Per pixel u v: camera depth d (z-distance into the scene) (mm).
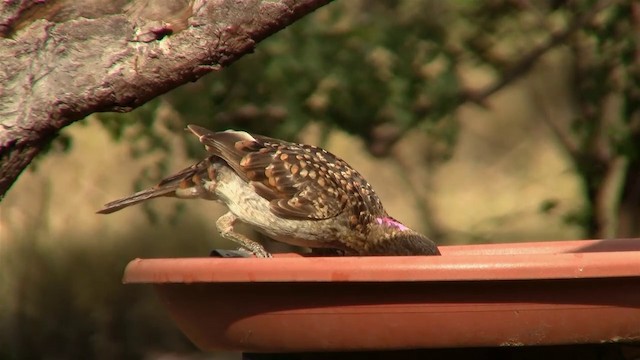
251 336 4434
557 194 17219
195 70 4766
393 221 6629
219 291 4406
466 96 13031
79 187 14125
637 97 12508
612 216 14031
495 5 12883
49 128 4766
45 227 13672
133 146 12555
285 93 11867
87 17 4707
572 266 4086
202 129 6645
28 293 13633
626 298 4254
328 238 6590
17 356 13414
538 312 4230
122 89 4738
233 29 4746
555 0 12953
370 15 12656
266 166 6480
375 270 4086
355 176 6785
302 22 11891
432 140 13664
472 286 4180
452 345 4273
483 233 15805
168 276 4371
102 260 14203
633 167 12945
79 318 13859
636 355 5102
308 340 4348
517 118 18391
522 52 13359
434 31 12508
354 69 12016
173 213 13719
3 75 4680
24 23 4684
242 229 12758
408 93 12234
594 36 12688
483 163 18797
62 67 4703
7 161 4766
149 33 4703
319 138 12641
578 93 13391
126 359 13938
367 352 4754
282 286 4281
